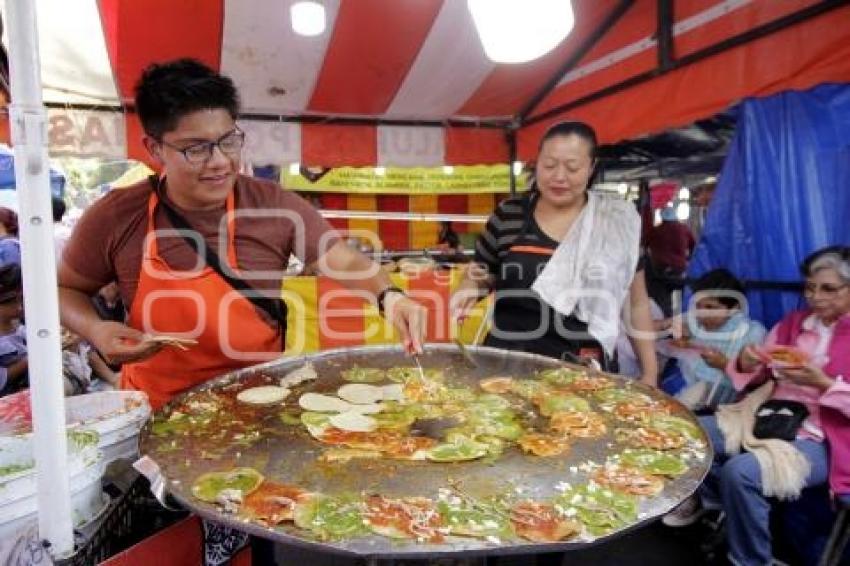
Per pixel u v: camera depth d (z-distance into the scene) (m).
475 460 1.41
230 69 3.68
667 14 3.08
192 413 1.65
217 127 1.53
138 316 1.74
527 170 5.76
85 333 1.59
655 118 3.27
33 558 1.06
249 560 1.60
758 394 2.83
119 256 1.72
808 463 2.43
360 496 1.20
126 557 1.19
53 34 3.18
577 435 1.57
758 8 2.62
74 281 1.74
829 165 2.65
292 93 4.09
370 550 0.99
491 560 2.55
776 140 2.81
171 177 1.62
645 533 3.07
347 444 1.49
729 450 2.69
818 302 2.56
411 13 3.16
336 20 3.20
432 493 1.23
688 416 1.73
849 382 2.46
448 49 3.58
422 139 4.75
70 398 1.58
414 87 4.11
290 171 7.12
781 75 2.53
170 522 1.45
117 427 1.43
